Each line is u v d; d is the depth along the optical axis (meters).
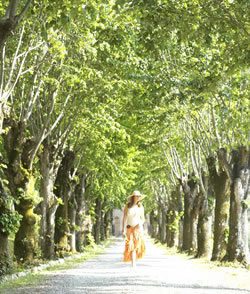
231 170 23.16
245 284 12.93
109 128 25.91
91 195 46.16
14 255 20.89
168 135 32.69
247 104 20.91
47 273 17.61
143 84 20.89
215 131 24.17
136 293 10.06
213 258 26.08
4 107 18.47
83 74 20.38
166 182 50.59
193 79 20.16
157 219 82.56
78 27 17.77
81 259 27.97
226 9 13.41
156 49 13.51
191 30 13.45
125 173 41.78
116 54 19.41
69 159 30.33
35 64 19.34
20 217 17.42
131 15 14.09
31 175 21.39
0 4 14.00
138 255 13.88
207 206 31.20
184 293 10.16
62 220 30.17
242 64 14.55
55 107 24.45
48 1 11.34
